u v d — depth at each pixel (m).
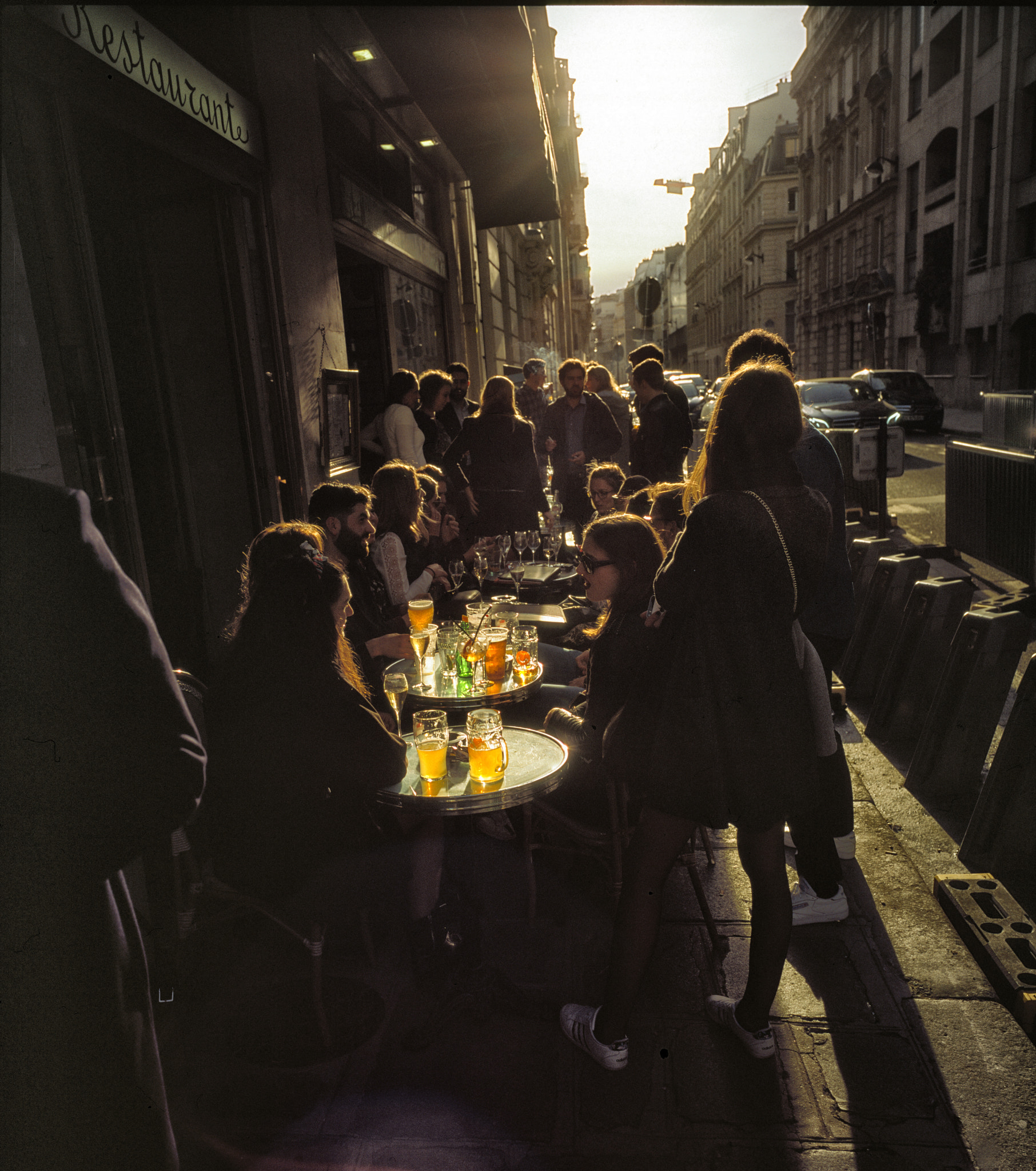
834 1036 2.35
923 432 19.70
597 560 2.51
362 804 2.34
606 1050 2.22
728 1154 1.99
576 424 7.54
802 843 2.80
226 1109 2.17
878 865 3.18
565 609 4.60
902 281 30.80
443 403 7.48
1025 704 3.07
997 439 6.70
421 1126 2.10
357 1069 2.30
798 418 1.99
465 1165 1.98
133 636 1.12
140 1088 1.22
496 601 3.93
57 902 1.08
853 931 2.81
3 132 2.16
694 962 2.71
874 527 8.96
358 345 7.67
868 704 4.88
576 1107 2.14
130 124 2.99
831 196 39.41
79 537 1.09
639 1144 2.03
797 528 1.96
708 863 3.24
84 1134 1.12
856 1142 2.01
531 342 20.83
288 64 4.68
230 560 4.43
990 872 3.11
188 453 4.36
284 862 2.23
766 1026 2.25
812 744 2.05
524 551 5.98
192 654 4.34
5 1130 1.06
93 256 2.59
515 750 2.73
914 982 2.56
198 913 2.56
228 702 2.22
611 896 2.82
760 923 2.17
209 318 4.22
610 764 2.15
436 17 5.75
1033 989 2.39
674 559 2.00
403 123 8.17
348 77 6.33
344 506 3.36
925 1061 2.25
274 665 2.20
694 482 2.25
